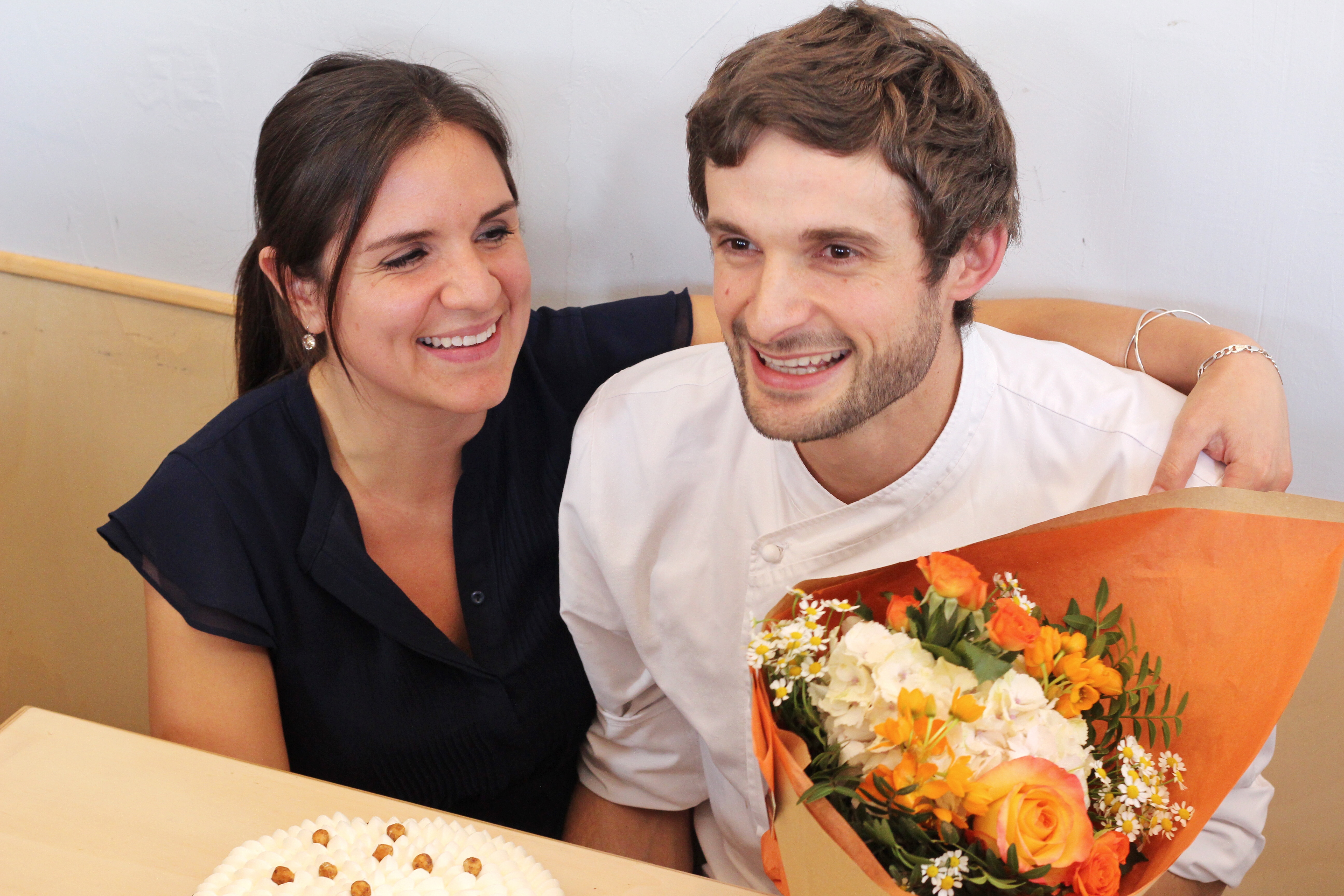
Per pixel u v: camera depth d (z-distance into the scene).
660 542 1.02
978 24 1.05
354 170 0.92
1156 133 1.05
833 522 0.92
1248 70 1.00
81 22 1.31
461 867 0.71
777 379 0.79
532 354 1.18
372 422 1.06
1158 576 0.71
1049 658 0.64
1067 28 1.03
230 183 1.37
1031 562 0.75
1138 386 0.90
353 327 0.98
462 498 1.11
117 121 1.37
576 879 0.75
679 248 1.27
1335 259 1.05
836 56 0.71
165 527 1.02
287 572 1.08
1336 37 0.96
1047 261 1.16
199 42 1.29
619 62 1.17
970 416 0.88
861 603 0.76
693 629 1.02
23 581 1.74
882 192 0.71
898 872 0.59
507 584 1.15
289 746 1.17
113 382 1.55
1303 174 1.02
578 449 1.03
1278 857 1.30
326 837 0.72
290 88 1.29
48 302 1.52
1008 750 0.60
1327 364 1.09
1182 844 0.63
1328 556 0.67
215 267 1.44
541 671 1.18
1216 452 0.86
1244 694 0.68
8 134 1.42
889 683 0.61
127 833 0.76
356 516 1.09
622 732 1.14
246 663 1.07
